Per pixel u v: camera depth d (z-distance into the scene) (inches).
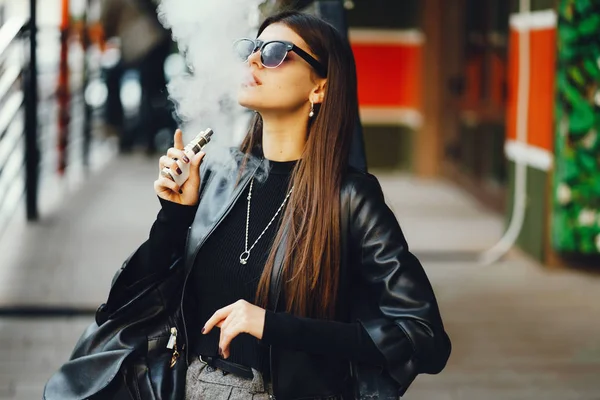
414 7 426.3
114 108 488.7
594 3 245.1
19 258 260.1
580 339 200.4
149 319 82.9
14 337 192.1
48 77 408.5
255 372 77.2
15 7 338.0
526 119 276.2
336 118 78.6
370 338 73.2
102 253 269.9
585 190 251.9
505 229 295.9
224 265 78.5
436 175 431.5
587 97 248.4
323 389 77.2
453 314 218.4
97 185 394.9
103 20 449.7
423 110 426.0
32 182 311.1
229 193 80.3
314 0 141.0
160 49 469.4
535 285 247.0
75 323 203.3
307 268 76.1
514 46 285.6
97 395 79.3
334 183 77.4
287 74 78.1
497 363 183.3
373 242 76.4
